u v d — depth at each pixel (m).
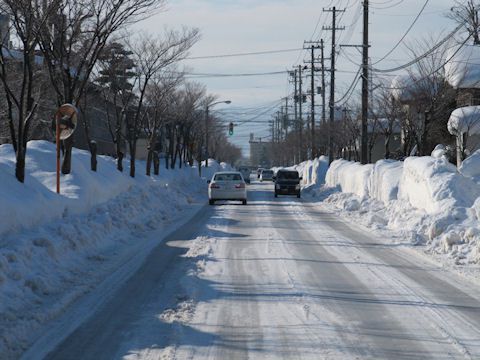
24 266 17.66
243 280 18.92
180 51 62.59
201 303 15.83
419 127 61.28
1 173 23.98
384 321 14.08
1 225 20.12
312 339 12.58
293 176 69.69
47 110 45.34
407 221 32.91
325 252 25.05
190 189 76.56
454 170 33.59
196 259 22.94
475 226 26.58
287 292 17.16
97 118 90.06
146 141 119.69
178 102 91.38
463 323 13.97
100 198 34.16
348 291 17.38
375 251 25.53
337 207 50.25
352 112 102.81
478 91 61.81
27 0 26.75
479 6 46.09
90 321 14.16
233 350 11.83
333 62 84.06
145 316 14.59
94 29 36.75
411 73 59.34
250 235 30.80
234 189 54.81
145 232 31.95
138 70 57.47
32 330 13.34
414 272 20.59
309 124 130.38
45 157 34.62
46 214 24.30
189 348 11.97
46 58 32.59
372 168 49.72
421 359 11.29
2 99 41.31
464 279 19.38
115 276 19.72
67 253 21.77
